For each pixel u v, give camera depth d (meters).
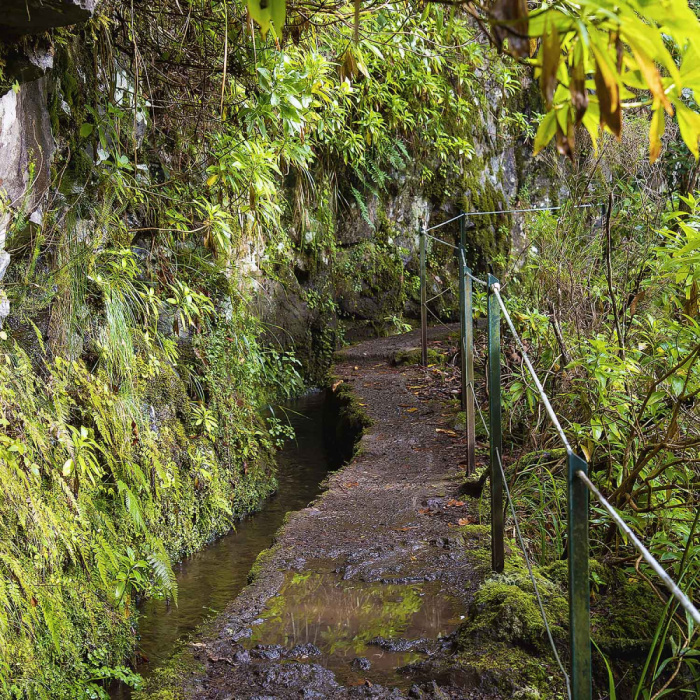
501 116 11.78
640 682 2.45
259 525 5.54
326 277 10.22
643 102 1.09
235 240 5.89
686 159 6.10
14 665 2.94
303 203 9.48
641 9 0.92
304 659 2.83
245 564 4.82
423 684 2.61
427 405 6.91
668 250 3.46
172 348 4.77
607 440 3.79
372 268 10.67
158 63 4.59
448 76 8.53
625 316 4.32
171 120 4.94
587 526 1.68
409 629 3.04
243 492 5.74
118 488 3.91
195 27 4.38
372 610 3.21
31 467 3.02
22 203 3.14
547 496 4.21
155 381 4.90
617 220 6.10
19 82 3.00
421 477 5.07
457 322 11.29
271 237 8.71
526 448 4.68
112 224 4.39
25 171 3.13
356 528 4.18
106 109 4.15
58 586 3.21
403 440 5.94
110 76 4.13
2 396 3.09
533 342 5.10
